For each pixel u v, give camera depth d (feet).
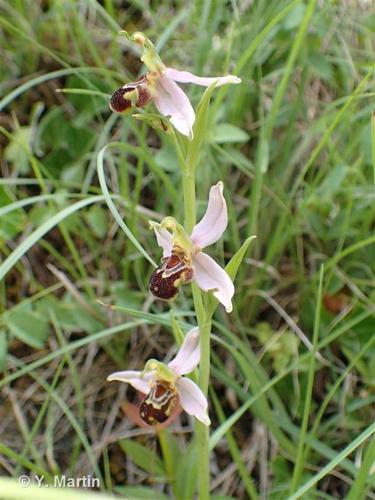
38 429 0.61
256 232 0.65
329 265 0.60
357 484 0.45
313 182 0.67
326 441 0.60
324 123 0.65
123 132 0.64
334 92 0.74
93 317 0.62
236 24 0.67
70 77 0.70
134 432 0.61
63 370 0.62
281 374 0.51
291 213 0.66
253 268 0.66
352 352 0.61
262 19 0.66
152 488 0.60
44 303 0.60
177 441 0.61
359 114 0.66
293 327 0.62
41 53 0.72
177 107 0.40
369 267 0.65
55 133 0.69
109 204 0.44
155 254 0.65
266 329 0.64
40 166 0.63
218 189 0.40
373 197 0.64
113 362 0.63
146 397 0.43
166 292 0.40
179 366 0.42
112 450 0.61
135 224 0.62
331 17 0.72
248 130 0.70
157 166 0.58
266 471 0.59
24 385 0.62
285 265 0.67
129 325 0.53
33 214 0.63
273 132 0.71
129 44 0.73
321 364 0.61
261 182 0.60
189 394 0.43
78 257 0.63
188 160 0.40
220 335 0.63
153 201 0.70
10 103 0.71
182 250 0.40
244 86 0.65
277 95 0.59
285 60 0.70
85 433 0.61
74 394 0.62
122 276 0.66
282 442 0.54
